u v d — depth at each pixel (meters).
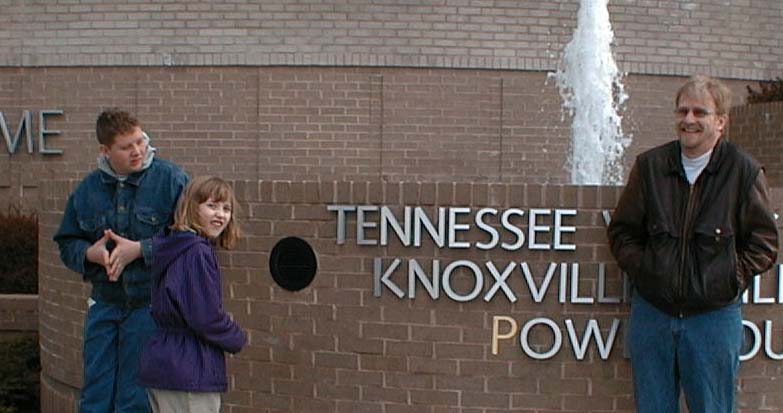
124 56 12.14
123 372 4.80
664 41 12.41
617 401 5.20
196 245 4.09
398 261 5.31
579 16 10.44
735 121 11.34
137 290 4.71
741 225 4.22
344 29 11.87
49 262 6.82
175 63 12.05
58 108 12.34
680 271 4.22
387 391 5.38
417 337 5.32
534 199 5.17
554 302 5.20
